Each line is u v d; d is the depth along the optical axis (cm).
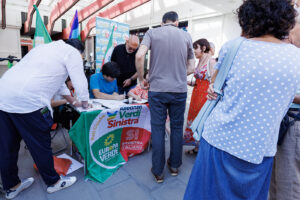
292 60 77
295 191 111
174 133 185
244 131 84
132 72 274
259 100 80
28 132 138
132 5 671
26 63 139
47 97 143
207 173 99
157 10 919
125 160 213
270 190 126
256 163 86
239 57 84
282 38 83
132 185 176
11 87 131
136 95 250
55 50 145
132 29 1079
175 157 189
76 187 171
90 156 181
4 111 131
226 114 90
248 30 85
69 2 642
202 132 108
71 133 169
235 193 92
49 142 150
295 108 107
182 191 171
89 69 393
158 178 180
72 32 338
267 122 81
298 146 106
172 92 168
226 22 691
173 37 163
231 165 90
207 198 100
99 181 178
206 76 200
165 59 163
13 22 914
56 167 185
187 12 801
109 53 377
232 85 86
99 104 204
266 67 77
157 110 171
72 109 207
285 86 77
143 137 229
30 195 159
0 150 139
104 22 425
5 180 148
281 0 76
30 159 214
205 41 211
